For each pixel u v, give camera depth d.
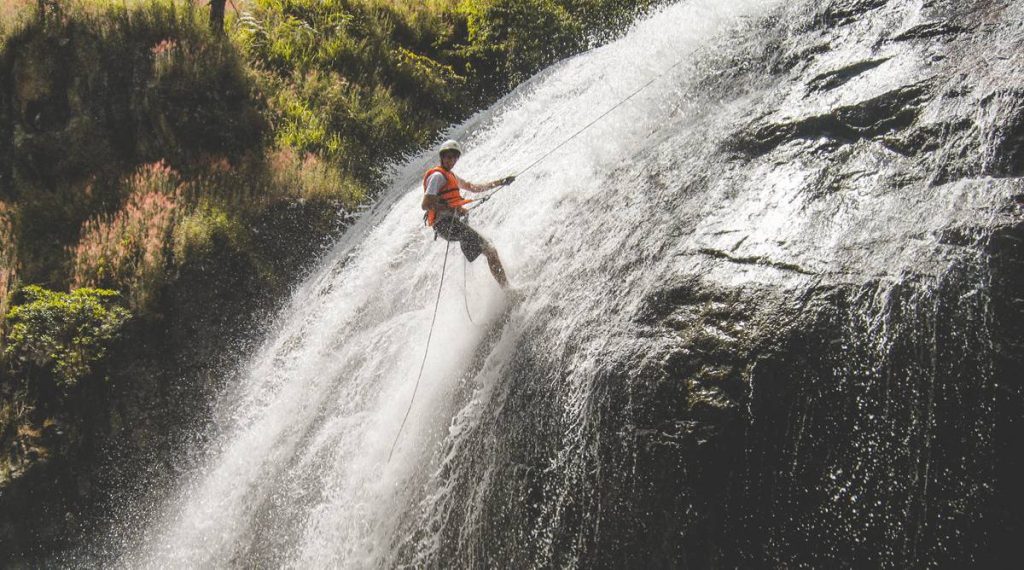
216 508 7.73
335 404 7.48
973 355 3.83
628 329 5.11
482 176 9.12
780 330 4.37
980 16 5.62
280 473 7.39
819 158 5.36
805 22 7.10
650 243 5.64
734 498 4.23
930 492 3.76
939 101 5.05
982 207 4.25
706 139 6.39
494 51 14.62
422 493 5.99
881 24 6.29
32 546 7.59
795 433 4.14
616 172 6.96
